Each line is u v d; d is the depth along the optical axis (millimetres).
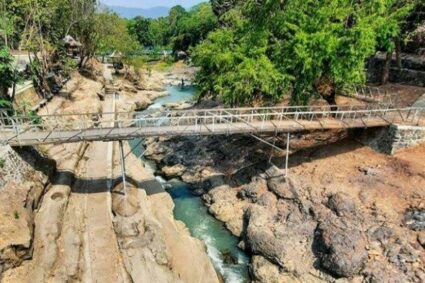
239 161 37250
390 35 39344
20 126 28188
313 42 31500
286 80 34062
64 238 24219
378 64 49594
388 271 22766
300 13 33656
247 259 27469
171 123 39312
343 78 32781
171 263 24141
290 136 37625
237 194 33469
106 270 22531
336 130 36688
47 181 29125
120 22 80312
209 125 30156
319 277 24188
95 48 73750
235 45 38219
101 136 27594
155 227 26234
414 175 28844
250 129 29750
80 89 59062
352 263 23312
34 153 29797
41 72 49500
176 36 121625
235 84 33312
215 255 27812
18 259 21219
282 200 30359
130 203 28375
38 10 45406
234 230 30188
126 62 81688
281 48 34406
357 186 29453
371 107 38438
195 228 30766
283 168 33625
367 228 25625
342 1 33312
